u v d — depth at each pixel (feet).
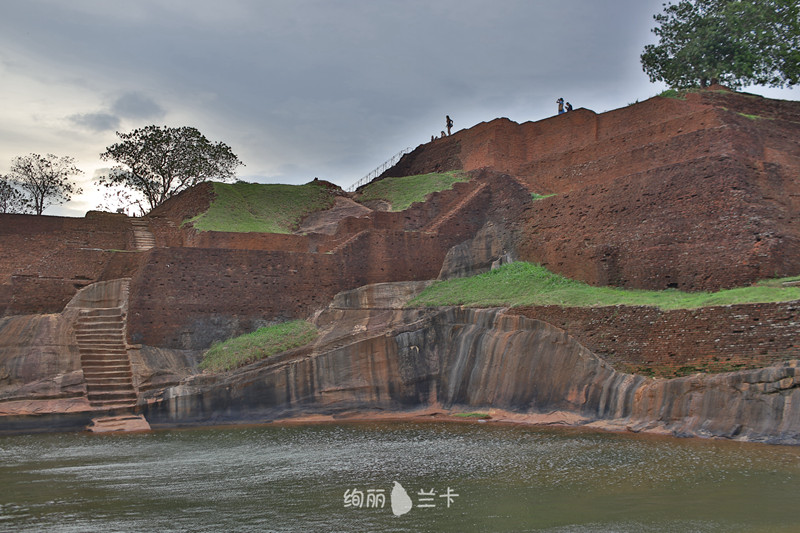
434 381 101.40
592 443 73.31
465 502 54.70
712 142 105.09
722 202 96.48
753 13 139.85
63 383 98.43
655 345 84.58
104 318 109.19
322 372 101.96
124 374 101.76
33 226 138.72
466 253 129.80
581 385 88.28
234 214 140.15
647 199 106.11
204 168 176.55
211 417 97.86
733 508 50.26
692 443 70.90
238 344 107.76
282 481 62.90
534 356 93.40
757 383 71.31
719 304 79.87
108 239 141.49
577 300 97.55
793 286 83.35
